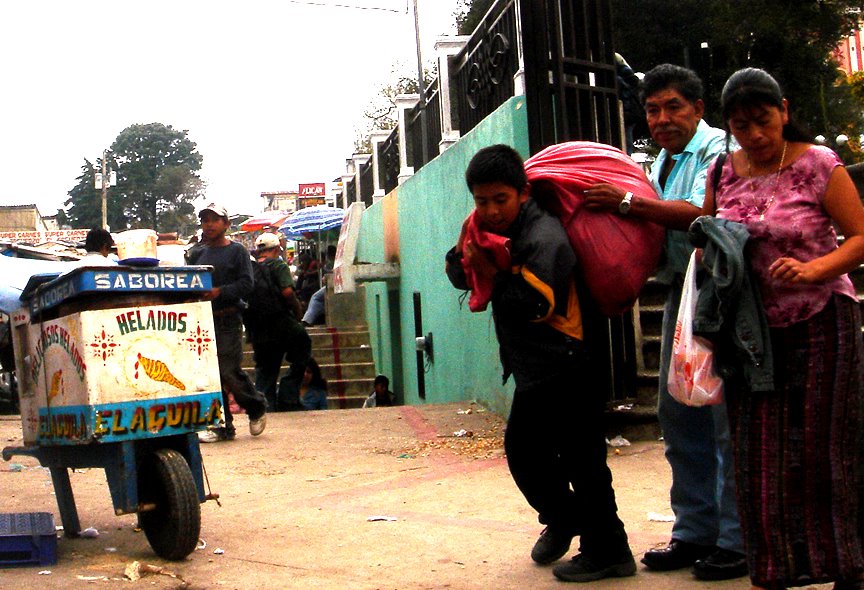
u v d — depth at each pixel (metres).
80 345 5.01
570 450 4.39
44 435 5.48
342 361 18.62
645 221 4.26
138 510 5.02
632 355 7.92
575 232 4.20
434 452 8.05
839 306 3.53
